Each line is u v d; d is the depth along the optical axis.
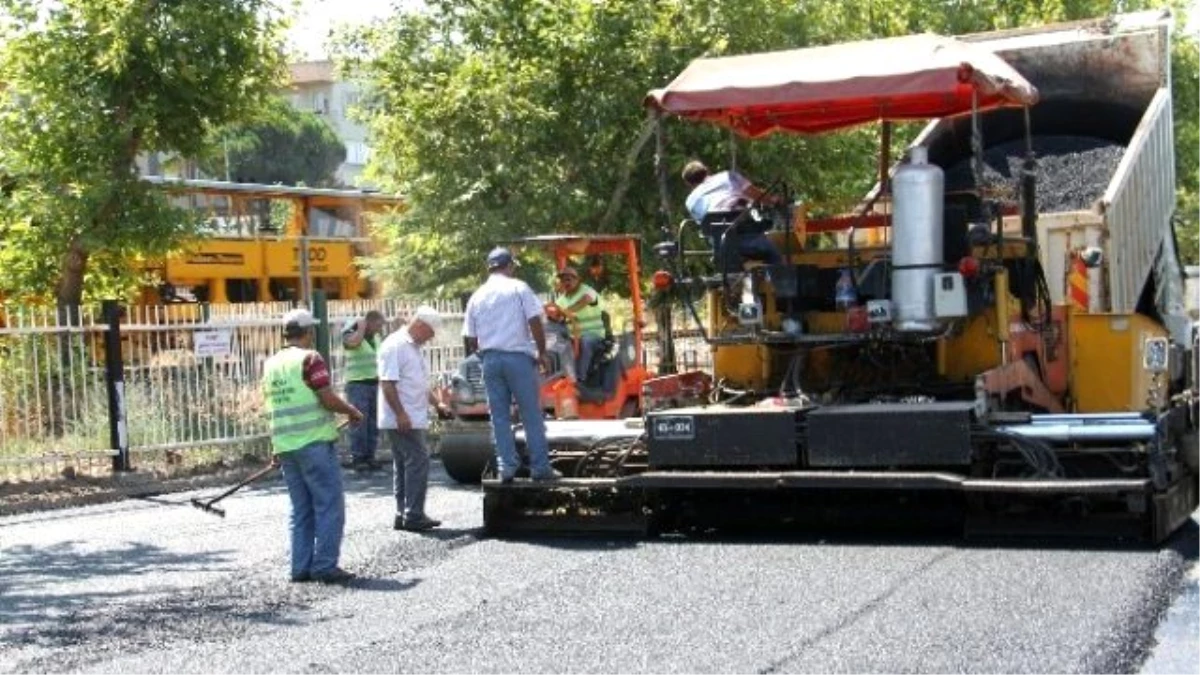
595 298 13.66
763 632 7.02
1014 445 8.99
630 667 6.51
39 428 15.26
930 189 9.41
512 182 17.69
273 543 10.67
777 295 10.02
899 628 6.97
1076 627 6.85
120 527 11.98
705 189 10.30
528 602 7.97
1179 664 6.40
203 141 18.31
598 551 9.43
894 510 9.63
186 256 22.53
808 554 8.96
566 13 17.84
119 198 17.55
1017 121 12.60
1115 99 12.55
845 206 11.12
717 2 17.52
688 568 8.70
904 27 21.67
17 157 17.25
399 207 22.94
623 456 10.09
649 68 17.44
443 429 13.87
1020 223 10.45
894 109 10.28
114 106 17.38
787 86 9.62
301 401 8.90
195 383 16.59
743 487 9.30
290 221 27.56
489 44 18.25
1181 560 8.39
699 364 12.02
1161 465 8.76
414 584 8.67
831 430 9.27
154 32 17.03
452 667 6.68
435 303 19.80
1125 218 11.21
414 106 17.50
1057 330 10.77
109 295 18.92
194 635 7.57
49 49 17.02
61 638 7.61
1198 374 12.24
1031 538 9.03
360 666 6.77
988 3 23.58
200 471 16.00
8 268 17.77
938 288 9.33
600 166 17.70
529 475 10.20
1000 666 6.26
